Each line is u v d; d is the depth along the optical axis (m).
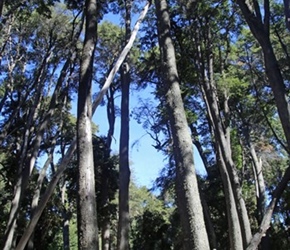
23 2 15.29
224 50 18.56
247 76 19.58
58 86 16.41
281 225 23.16
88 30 8.95
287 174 6.60
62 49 18.92
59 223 23.48
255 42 18.88
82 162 7.48
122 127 13.73
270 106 19.92
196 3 16.16
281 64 15.08
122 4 17.38
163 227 29.38
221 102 18.83
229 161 14.76
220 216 26.47
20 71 21.19
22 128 20.30
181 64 17.50
